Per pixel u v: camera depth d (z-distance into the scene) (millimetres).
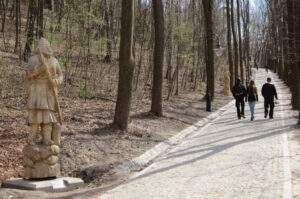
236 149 9711
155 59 15898
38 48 6629
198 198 5738
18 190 6043
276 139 10758
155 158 9844
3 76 14023
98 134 10672
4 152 8055
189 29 22469
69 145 9141
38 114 6621
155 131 13086
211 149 10086
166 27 22547
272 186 6121
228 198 5637
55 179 6848
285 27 26297
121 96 11883
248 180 6625
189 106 21297
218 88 37562
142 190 6492
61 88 16312
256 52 76062
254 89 15820
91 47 16828
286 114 17016
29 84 6738
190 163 8547
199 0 30531
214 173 7363
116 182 7652
